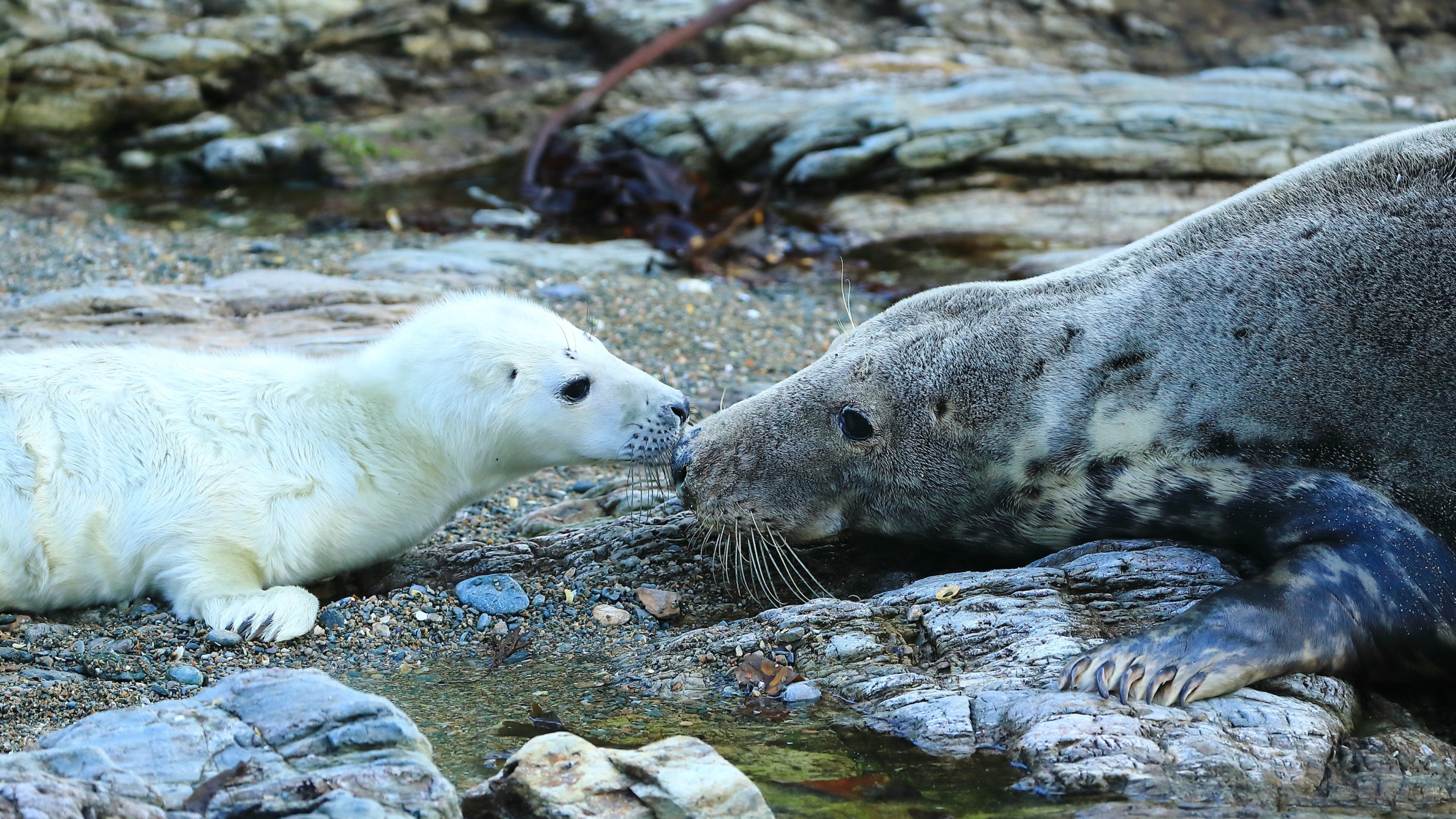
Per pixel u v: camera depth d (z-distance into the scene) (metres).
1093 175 20.59
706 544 9.73
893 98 22.05
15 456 8.55
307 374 9.52
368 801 5.81
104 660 8.12
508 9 25.47
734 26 25.50
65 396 8.88
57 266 16.48
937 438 8.98
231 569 8.81
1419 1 27.36
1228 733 6.84
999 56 25.62
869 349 9.29
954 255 18.48
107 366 9.19
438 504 9.67
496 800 6.13
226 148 21.72
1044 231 19.06
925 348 9.13
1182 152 20.61
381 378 9.46
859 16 27.08
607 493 11.44
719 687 7.89
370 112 23.67
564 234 19.66
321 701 6.44
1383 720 7.49
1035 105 21.72
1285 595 7.45
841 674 7.83
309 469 9.09
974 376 8.95
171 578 8.73
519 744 7.20
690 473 9.26
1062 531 8.97
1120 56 26.41
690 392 13.73
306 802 5.85
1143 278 8.91
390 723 6.33
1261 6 27.55
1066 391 8.73
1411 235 8.44
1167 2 27.53
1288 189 8.96
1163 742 6.74
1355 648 7.49
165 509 8.70
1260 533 8.23
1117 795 6.47
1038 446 8.79
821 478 9.21
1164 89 22.62
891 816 6.34
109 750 6.07
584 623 8.93
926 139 20.86
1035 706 7.10
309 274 15.84
